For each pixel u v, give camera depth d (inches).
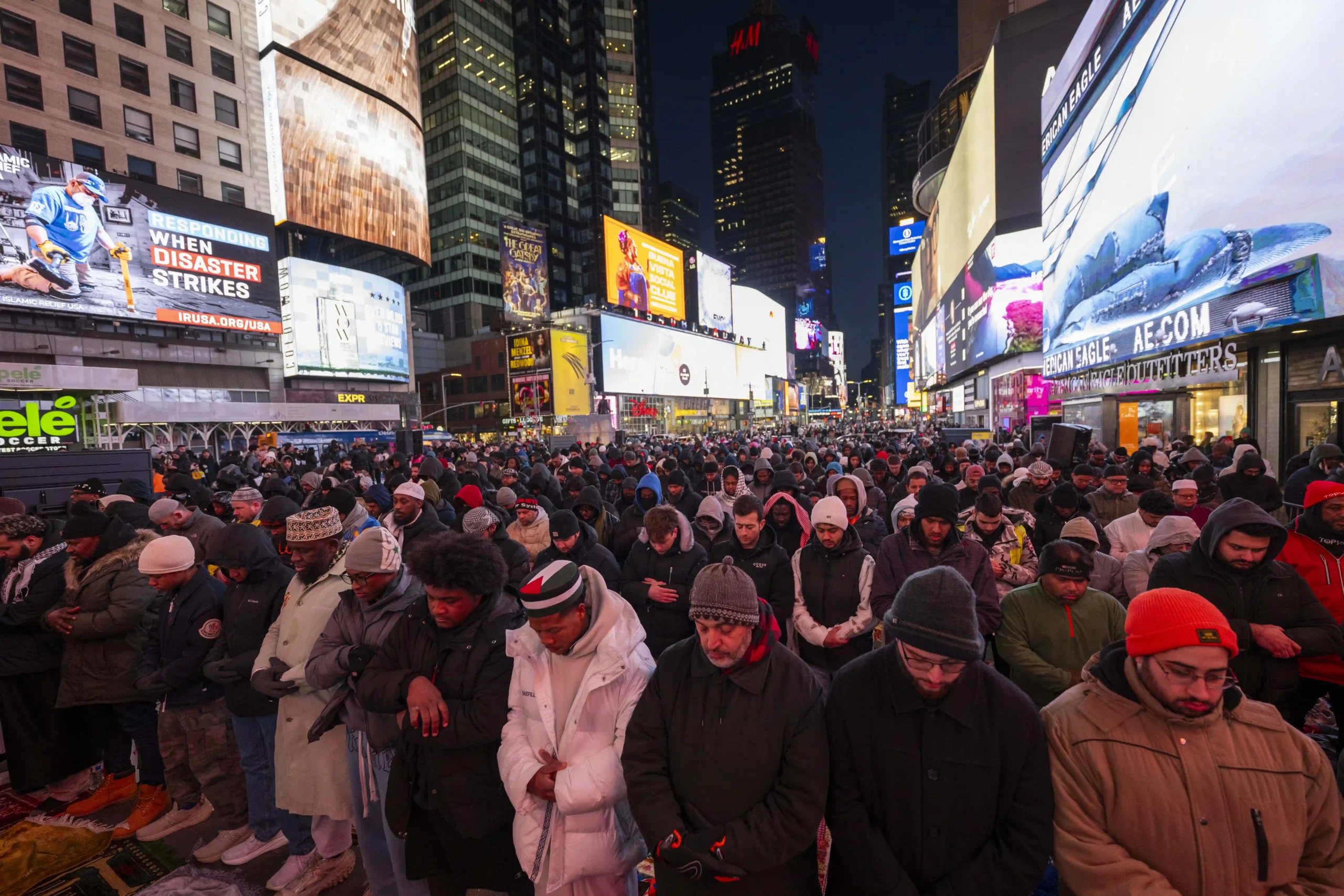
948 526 136.9
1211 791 65.6
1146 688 68.7
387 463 635.5
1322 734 163.6
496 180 2925.7
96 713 160.6
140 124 1224.2
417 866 97.2
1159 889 64.4
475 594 91.4
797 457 494.6
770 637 77.8
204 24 1342.3
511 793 83.6
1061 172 831.1
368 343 1632.6
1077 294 767.7
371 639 105.3
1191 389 628.4
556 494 344.8
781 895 77.7
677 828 73.6
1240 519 112.0
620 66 3646.7
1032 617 125.0
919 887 73.3
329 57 1640.0
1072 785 71.0
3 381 387.5
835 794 76.6
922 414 3553.2
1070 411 783.1
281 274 1456.7
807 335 6973.4
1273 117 371.6
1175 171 503.2
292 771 116.4
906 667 71.5
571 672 89.4
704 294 3174.2
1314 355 428.8
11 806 156.9
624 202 3629.4
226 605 127.0
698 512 208.8
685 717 78.2
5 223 962.1
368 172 1753.2
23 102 1063.0
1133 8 589.3
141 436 993.5
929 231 2974.9
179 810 143.7
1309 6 340.5
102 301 1067.9
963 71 2432.3
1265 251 380.5
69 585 145.5
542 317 2105.1
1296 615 116.1
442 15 2773.1
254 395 1379.2
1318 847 64.7
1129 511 234.5
